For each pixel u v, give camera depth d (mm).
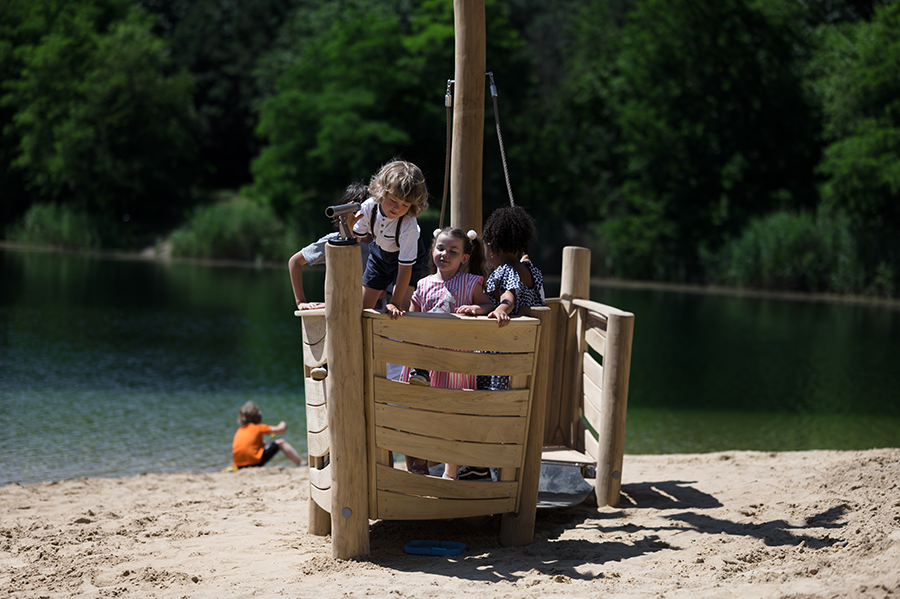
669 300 29922
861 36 34594
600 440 5535
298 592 3768
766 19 39094
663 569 4012
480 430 4492
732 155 40094
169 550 4691
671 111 40531
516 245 4773
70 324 18516
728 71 40031
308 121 44500
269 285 29969
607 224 40562
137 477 7254
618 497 5562
